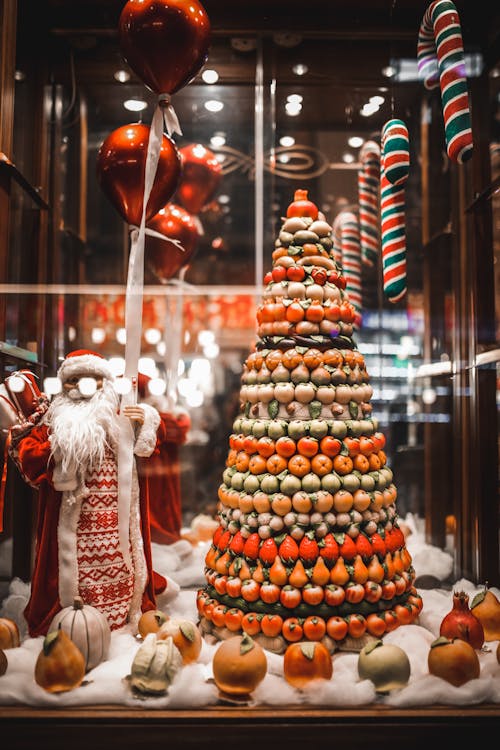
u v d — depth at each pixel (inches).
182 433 124.3
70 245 124.2
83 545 77.3
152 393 121.0
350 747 61.0
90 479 78.6
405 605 76.0
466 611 73.7
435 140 120.0
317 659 63.8
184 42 78.5
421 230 127.1
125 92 118.0
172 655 64.1
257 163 132.6
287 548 71.4
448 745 61.4
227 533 77.9
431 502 119.3
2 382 87.0
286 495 73.1
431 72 93.0
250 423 77.6
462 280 108.8
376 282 128.6
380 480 76.7
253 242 152.6
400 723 61.2
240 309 157.8
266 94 117.8
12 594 93.4
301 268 79.6
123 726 60.9
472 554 103.5
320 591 70.3
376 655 64.2
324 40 109.3
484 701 63.3
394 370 129.6
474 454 102.7
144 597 83.0
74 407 79.7
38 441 78.1
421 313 128.0
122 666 67.7
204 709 62.1
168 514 115.9
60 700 62.3
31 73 105.3
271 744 61.0
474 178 102.9
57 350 113.4
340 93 117.3
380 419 130.3
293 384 76.2
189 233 126.3
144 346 141.9
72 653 64.0
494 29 98.8
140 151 83.6
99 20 106.5
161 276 130.7
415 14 105.3
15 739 60.7
